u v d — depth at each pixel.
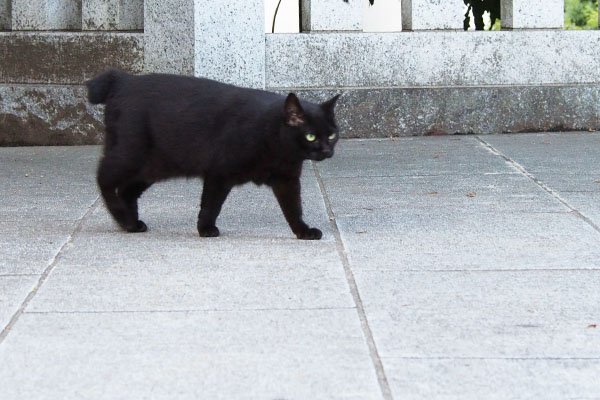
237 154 7.55
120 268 7.01
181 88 7.86
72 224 8.45
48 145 12.84
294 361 5.22
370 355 5.30
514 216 8.60
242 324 5.79
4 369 5.13
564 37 13.10
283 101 7.53
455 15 13.00
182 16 12.19
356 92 12.79
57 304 6.19
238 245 7.68
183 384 4.93
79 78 12.77
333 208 9.03
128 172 7.93
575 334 5.63
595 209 8.84
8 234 8.05
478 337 5.59
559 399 4.76
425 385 4.91
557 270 6.93
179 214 8.88
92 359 5.25
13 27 13.16
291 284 6.59
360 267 7.02
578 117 13.19
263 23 12.43
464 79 13.07
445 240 7.79
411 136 13.00
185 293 6.39
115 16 12.78
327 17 12.78
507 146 12.11
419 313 6.00
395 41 12.86
